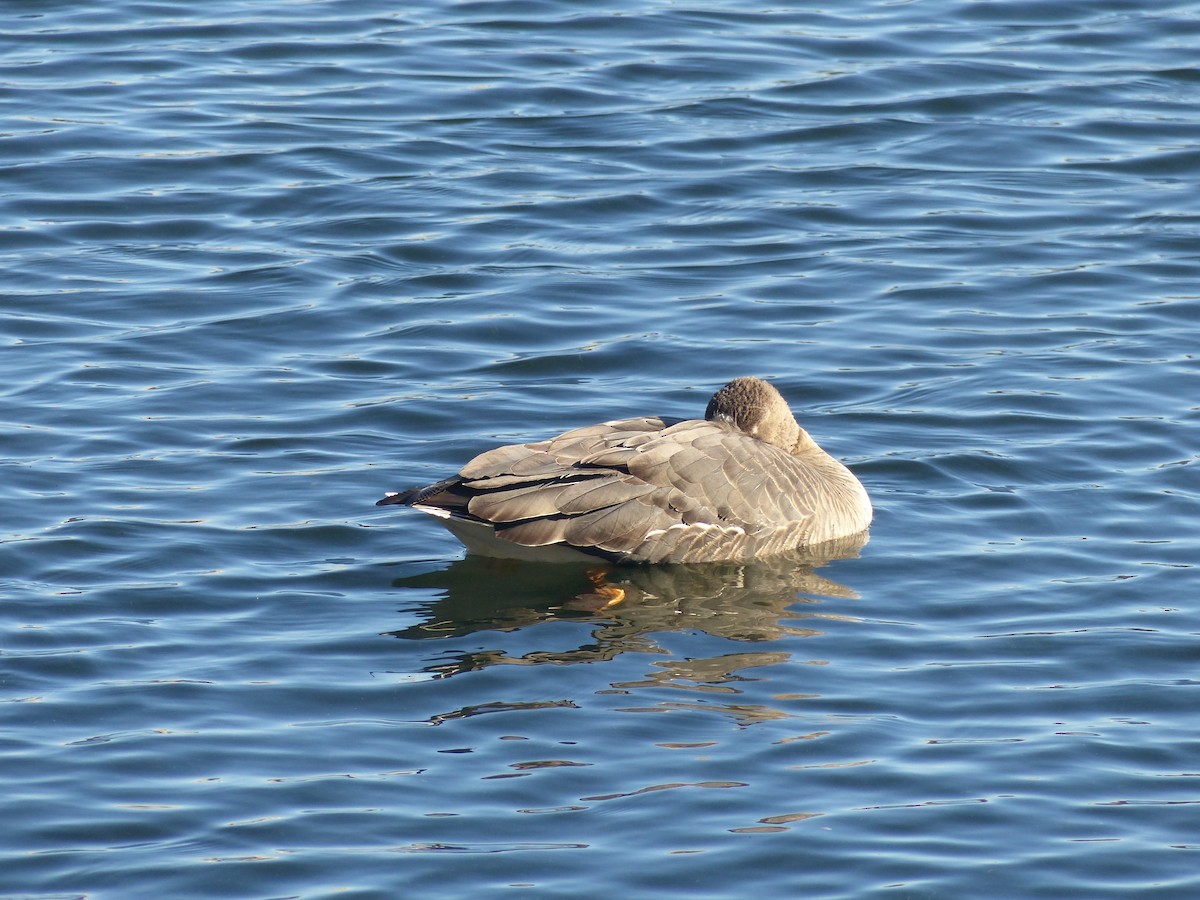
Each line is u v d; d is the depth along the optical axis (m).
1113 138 24.44
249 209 22.16
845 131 24.58
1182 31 27.86
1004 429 17.28
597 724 12.01
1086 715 12.20
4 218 21.62
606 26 27.94
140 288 20.08
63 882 10.19
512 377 18.31
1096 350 18.89
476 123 24.61
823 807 11.02
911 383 18.27
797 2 29.11
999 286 20.48
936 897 10.12
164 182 22.70
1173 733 11.95
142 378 18.03
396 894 10.11
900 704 12.34
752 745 11.73
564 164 23.50
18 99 24.77
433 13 28.48
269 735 11.82
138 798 11.03
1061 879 10.30
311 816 10.84
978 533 15.39
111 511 15.25
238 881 10.21
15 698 12.19
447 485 14.27
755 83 25.92
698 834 10.70
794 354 18.88
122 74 25.80
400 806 10.99
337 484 15.98
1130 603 13.94
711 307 19.94
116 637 13.16
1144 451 16.72
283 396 17.77
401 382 18.16
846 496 15.58
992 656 13.09
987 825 10.84
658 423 15.48
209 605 13.77
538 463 14.55
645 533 14.57
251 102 25.02
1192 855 10.55
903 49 27.14
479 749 11.68
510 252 21.16
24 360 18.30
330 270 20.59
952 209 22.44
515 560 14.83
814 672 12.83
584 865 10.40
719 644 13.30
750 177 23.28
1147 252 21.33
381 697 12.38
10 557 14.30
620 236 21.69
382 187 22.70
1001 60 26.70
